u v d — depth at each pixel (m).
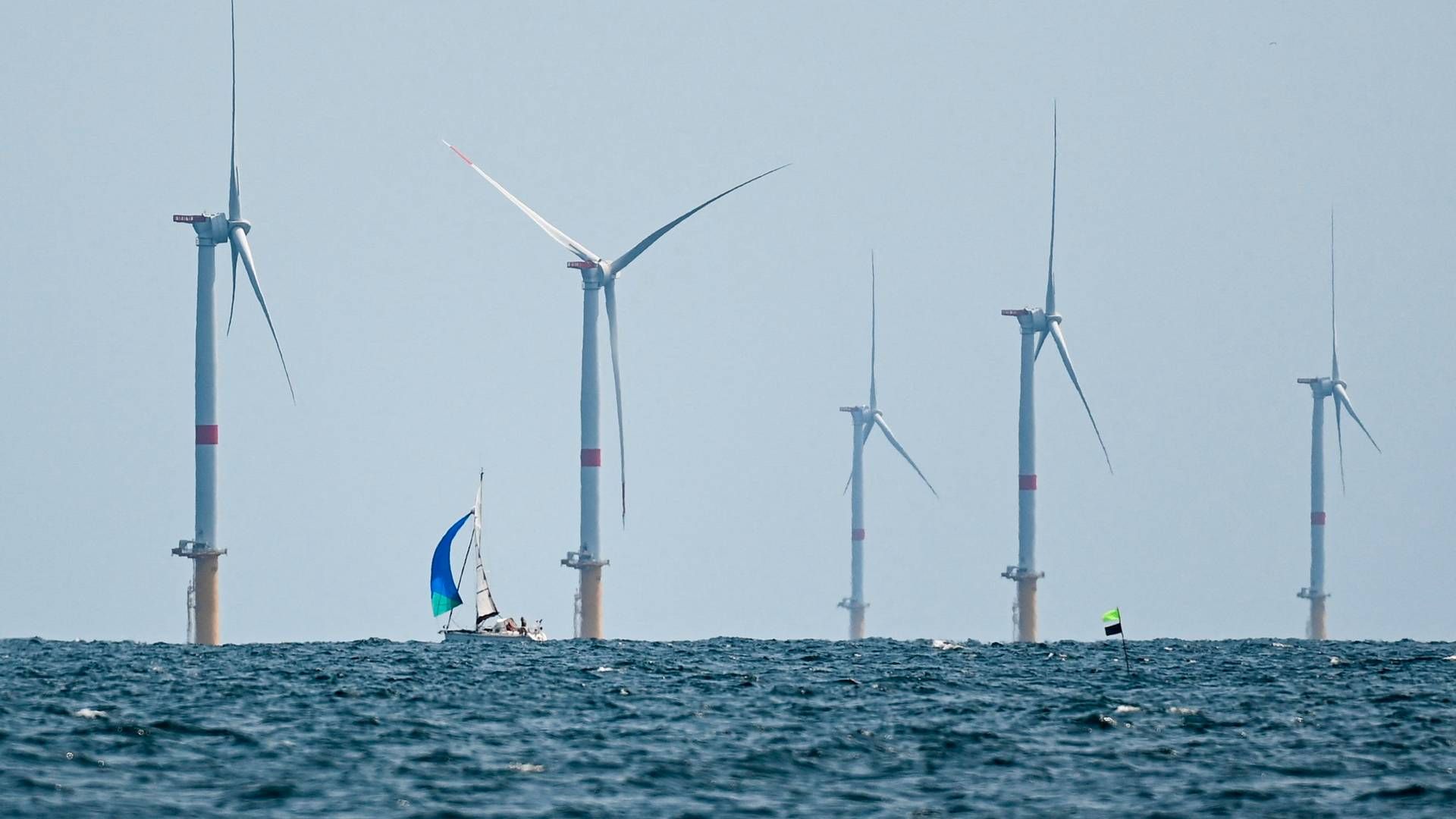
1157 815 188.88
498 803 190.50
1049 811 190.50
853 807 192.00
